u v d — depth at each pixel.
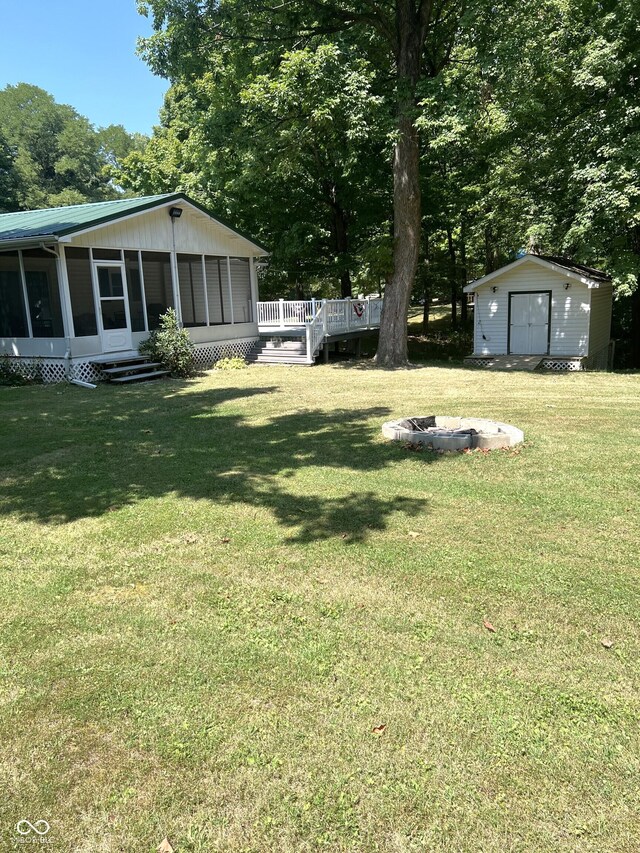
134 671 3.07
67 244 12.75
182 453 7.26
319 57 13.52
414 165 15.62
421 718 2.71
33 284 13.28
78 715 2.76
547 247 21.03
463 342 26.16
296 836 2.16
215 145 18.95
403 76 14.97
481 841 2.12
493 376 14.30
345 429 8.30
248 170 17.17
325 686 2.93
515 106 15.55
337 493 5.64
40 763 2.50
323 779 2.39
